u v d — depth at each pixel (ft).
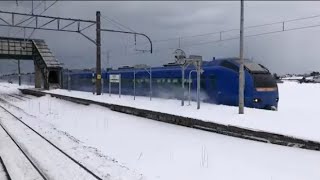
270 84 70.49
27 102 130.52
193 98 82.38
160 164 39.47
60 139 54.85
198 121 55.47
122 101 89.66
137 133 58.13
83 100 100.99
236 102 70.54
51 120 81.35
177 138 51.93
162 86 94.89
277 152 39.47
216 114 58.85
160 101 85.05
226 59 74.69
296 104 70.69
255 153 40.37
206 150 44.01
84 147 48.62
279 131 42.80
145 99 92.84
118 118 74.28
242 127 47.21
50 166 38.45
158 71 96.89
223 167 36.76
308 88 75.87
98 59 115.03
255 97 68.64
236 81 70.44
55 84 182.91
